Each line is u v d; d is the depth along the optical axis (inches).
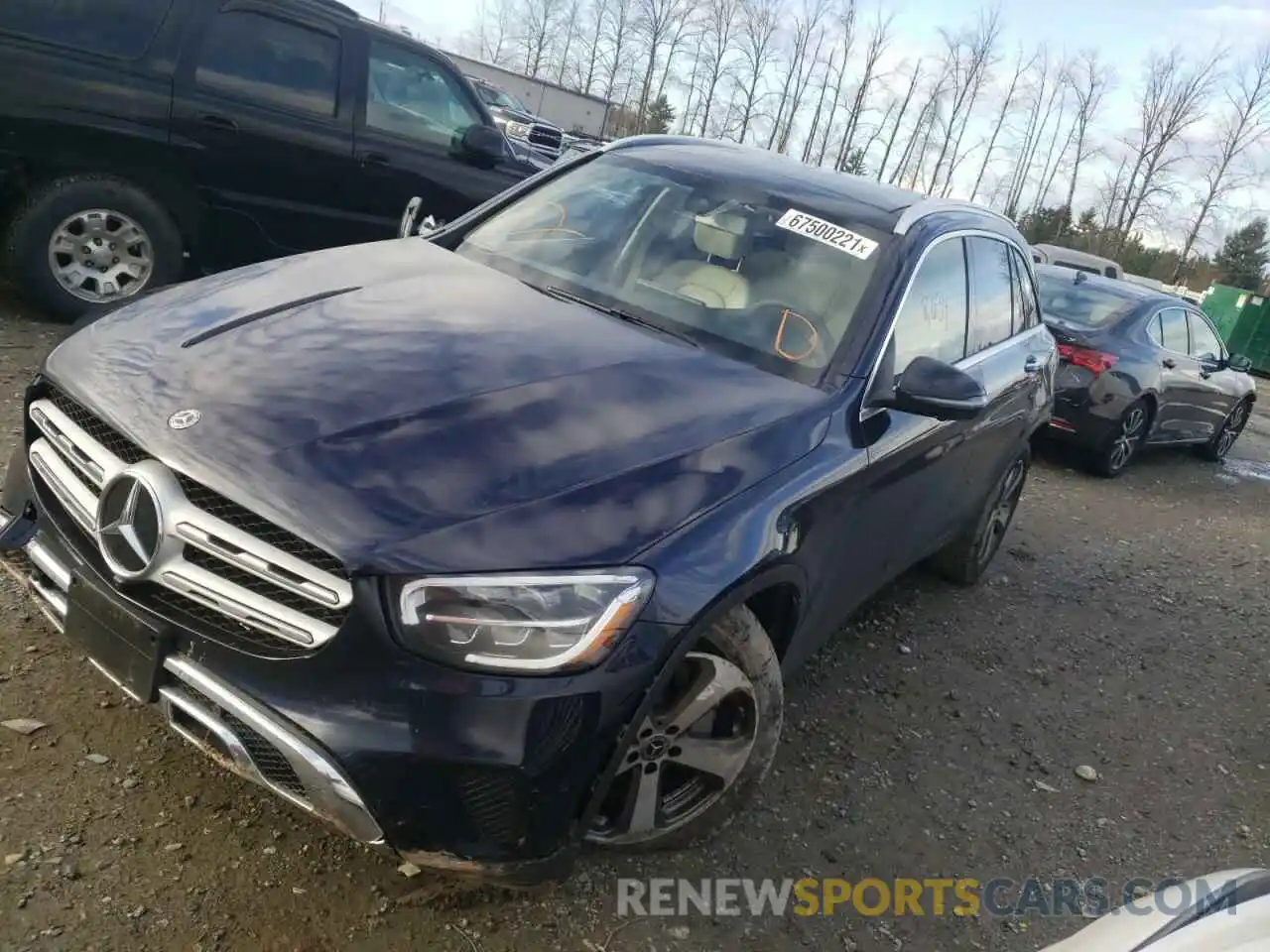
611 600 89.1
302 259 138.7
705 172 158.2
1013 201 2129.7
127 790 106.9
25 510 108.1
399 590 84.0
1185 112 1964.8
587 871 111.6
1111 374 338.6
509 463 94.6
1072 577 245.0
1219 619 240.4
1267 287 2367.1
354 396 99.5
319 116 255.1
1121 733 174.7
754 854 121.7
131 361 104.7
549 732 87.0
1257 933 80.5
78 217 233.5
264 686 87.0
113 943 89.8
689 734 107.8
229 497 87.4
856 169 1978.3
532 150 338.0
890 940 114.3
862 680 169.6
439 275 136.0
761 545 103.0
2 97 218.5
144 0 230.1
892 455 132.6
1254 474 468.8
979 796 146.2
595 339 122.6
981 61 1943.9
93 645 96.3
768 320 134.3
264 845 104.0
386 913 99.5
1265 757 177.9
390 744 84.1
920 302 148.4
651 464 100.7
